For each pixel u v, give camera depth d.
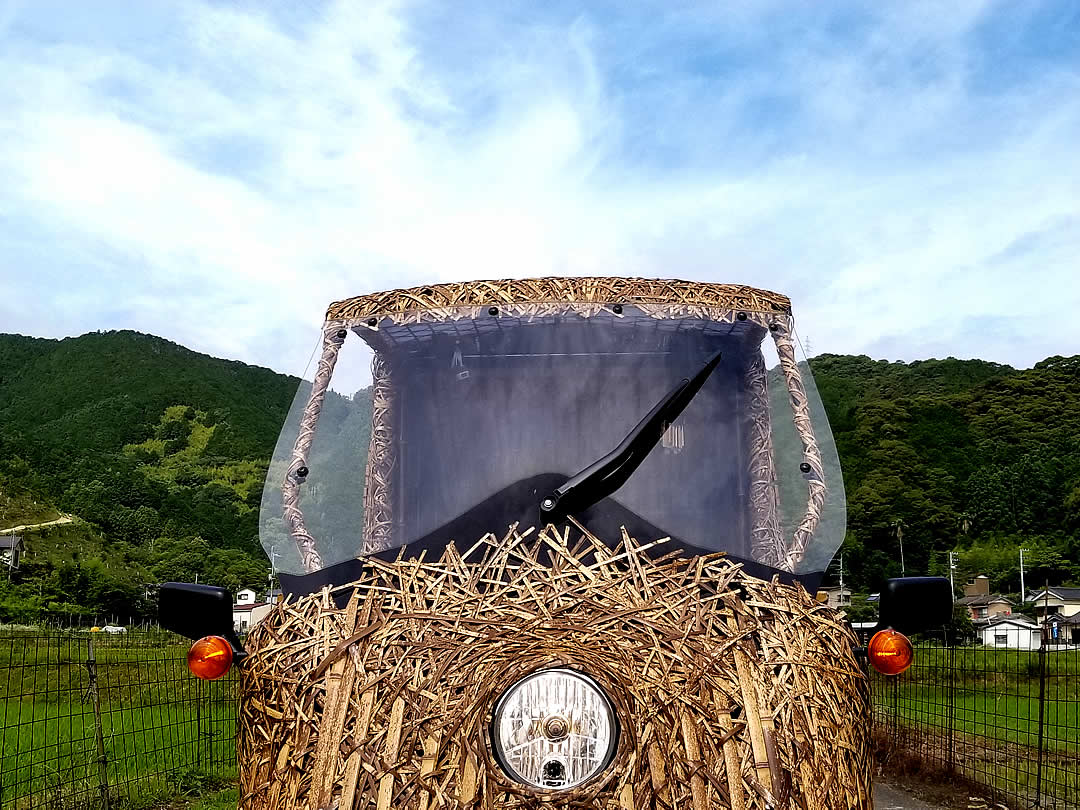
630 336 3.39
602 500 3.05
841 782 2.62
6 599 61.38
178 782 9.45
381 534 3.46
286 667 2.70
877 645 2.85
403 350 3.59
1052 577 84.75
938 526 85.44
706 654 2.59
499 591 2.75
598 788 2.28
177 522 129.38
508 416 3.34
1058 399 104.50
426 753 2.41
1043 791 9.62
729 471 3.37
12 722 13.23
